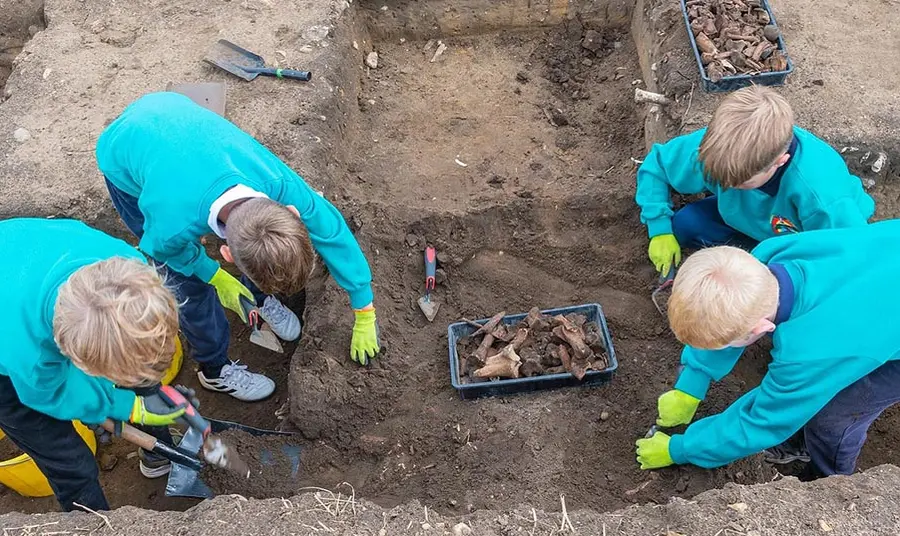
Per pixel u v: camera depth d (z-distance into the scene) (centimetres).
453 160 409
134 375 186
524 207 373
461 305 350
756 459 274
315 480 298
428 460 296
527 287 356
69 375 217
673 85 376
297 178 256
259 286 214
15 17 489
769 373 232
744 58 363
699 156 277
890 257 219
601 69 460
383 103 447
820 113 353
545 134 422
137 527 226
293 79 398
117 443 335
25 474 304
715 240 334
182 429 322
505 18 484
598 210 371
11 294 199
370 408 313
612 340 329
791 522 215
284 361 356
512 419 298
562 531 218
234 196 223
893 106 353
